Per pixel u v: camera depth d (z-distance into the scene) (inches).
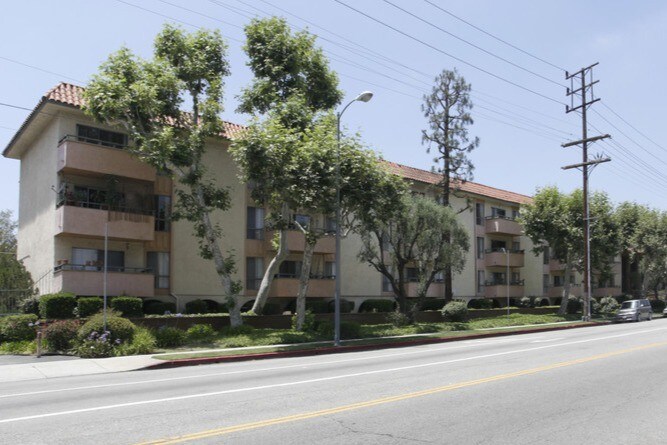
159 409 328.8
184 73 849.5
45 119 970.7
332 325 915.4
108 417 306.7
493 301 1754.4
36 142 1067.9
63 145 889.5
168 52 859.4
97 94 776.3
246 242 1136.2
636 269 2556.6
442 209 1117.1
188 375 510.3
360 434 269.1
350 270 1353.3
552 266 2050.9
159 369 581.3
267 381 449.4
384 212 913.5
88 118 950.4
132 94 788.6
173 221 933.2
